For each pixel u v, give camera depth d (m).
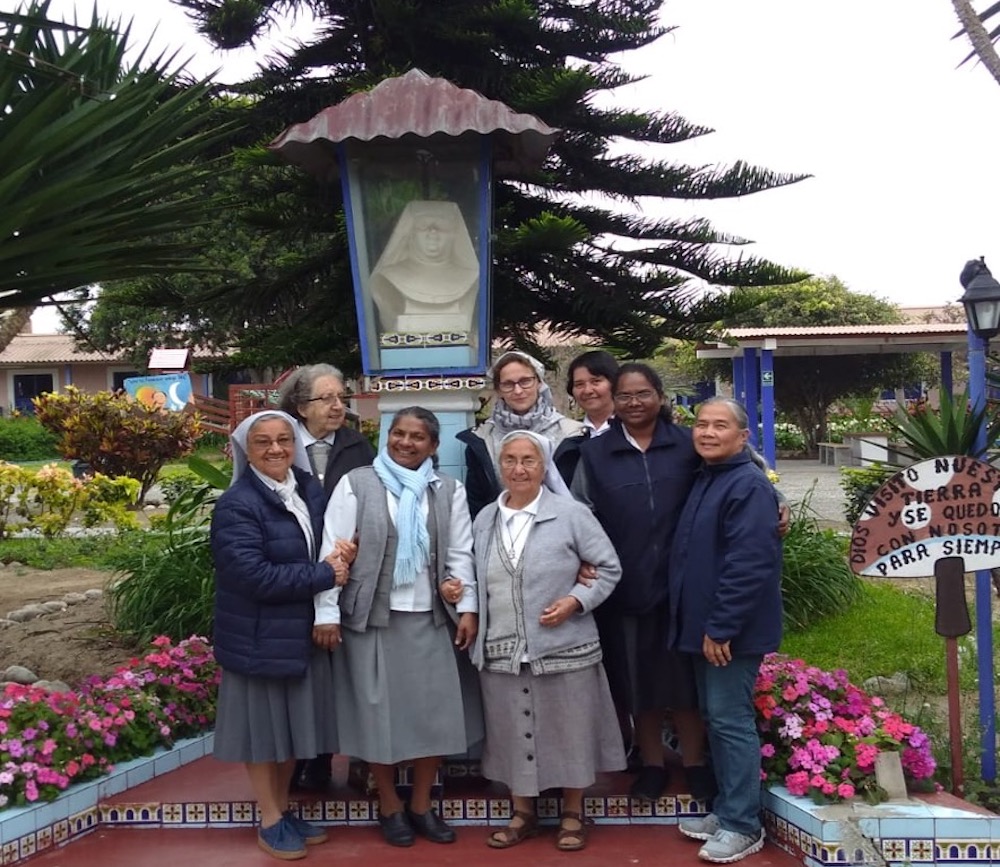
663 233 7.92
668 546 3.51
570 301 8.06
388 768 3.46
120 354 32.03
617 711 3.73
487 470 3.84
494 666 3.38
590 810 3.63
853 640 6.04
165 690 4.25
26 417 29.98
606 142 7.83
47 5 3.68
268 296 8.16
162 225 4.06
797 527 6.96
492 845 3.41
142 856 3.40
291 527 3.32
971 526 3.76
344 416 4.01
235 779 3.88
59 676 5.53
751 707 3.36
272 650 3.26
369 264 4.28
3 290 3.86
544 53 7.91
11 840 3.30
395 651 3.36
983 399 4.29
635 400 3.54
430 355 4.25
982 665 4.04
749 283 7.91
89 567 9.38
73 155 3.71
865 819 3.23
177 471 18.88
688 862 3.30
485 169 4.21
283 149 4.16
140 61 4.09
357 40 7.97
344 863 3.32
